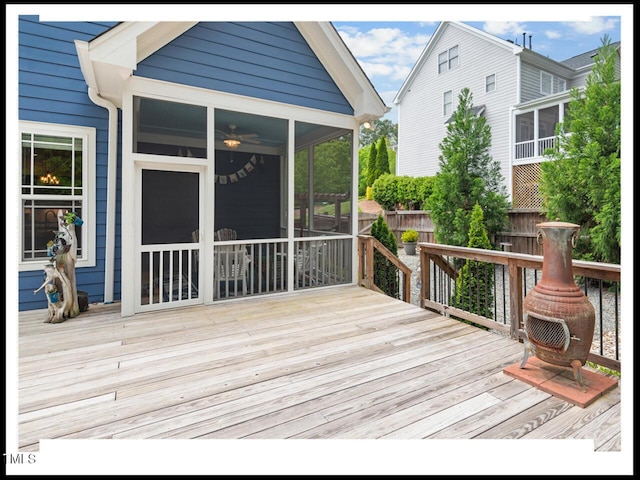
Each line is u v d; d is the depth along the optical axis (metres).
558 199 7.57
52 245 3.66
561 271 2.31
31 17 3.98
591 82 7.31
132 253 3.87
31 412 2.01
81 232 4.34
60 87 4.16
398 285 6.05
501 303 6.57
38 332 3.33
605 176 6.81
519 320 3.13
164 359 2.74
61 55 4.15
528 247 9.56
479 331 3.40
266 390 2.26
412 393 2.21
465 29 13.79
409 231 12.43
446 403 2.10
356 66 5.11
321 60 5.18
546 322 2.27
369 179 20.47
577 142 7.29
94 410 2.04
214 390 2.27
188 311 4.08
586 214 7.44
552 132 12.50
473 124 9.95
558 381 2.29
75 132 4.25
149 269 4.04
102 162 4.43
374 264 5.85
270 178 6.84
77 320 3.71
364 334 3.31
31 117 4.00
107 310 4.11
